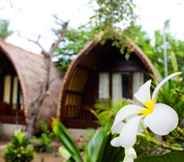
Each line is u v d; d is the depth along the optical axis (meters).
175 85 1.47
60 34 15.39
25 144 10.90
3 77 20.30
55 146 14.21
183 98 1.25
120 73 18.11
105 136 1.66
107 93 18.22
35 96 17.56
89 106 18.39
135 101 1.00
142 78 17.52
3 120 19.22
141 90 0.95
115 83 18.16
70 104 17.67
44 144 14.35
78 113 18.34
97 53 17.05
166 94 1.27
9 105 19.80
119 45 8.89
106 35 8.14
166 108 0.84
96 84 18.48
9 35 23.03
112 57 18.08
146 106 0.90
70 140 1.98
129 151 0.96
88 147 1.82
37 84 18.48
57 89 19.91
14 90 19.94
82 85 18.36
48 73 16.22
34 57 20.39
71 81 17.02
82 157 1.93
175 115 0.82
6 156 10.64
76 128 17.33
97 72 18.52
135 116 0.90
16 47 19.48
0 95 20.17
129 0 7.30
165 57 10.35
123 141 0.87
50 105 18.55
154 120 0.82
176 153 0.88
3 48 17.92
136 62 17.70
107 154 1.64
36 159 12.54
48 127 17.28
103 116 1.82
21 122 18.91
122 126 0.93
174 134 1.16
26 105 16.77
